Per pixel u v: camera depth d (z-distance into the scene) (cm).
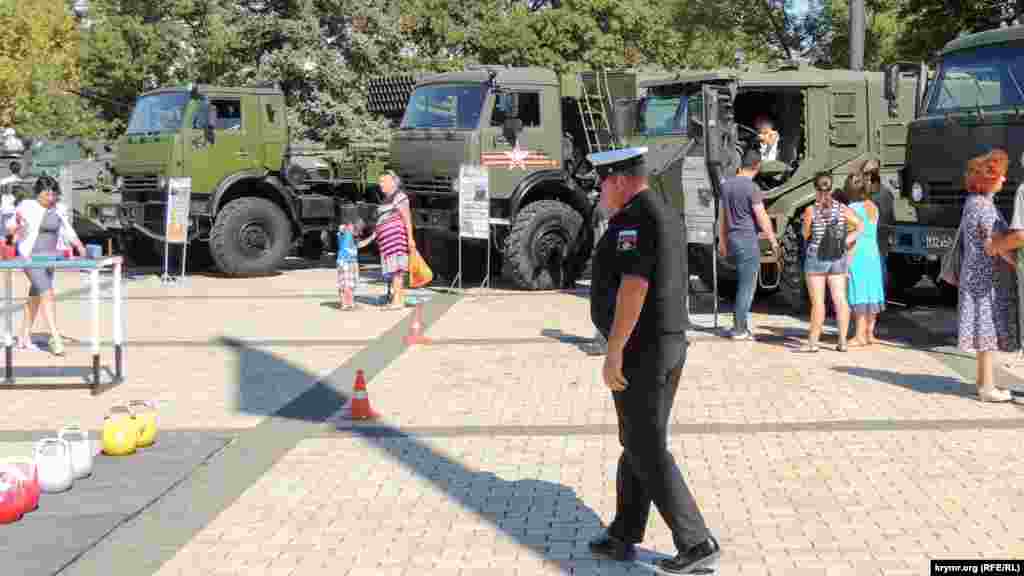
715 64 4203
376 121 3169
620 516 607
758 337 1355
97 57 3262
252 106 2198
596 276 585
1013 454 810
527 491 736
